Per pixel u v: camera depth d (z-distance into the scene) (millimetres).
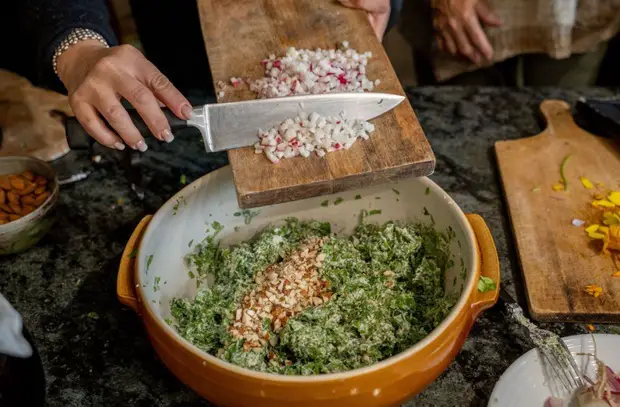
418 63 1781
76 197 1178
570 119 1263
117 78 883
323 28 1132
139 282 797
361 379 693
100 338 970
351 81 994
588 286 978
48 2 1048
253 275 927
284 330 837
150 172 1216
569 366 845
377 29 1240
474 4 1432
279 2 1189
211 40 1120
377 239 954
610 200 1098
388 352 836
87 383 917
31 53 1236
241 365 812
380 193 970
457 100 1351
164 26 1633
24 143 1215
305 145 898
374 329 841
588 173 1159
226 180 934
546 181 1149
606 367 845
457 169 1214
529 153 1200
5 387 687
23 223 1021
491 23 1478
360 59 1049
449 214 884
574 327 959
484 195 1167
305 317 851
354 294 874
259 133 910
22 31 1097
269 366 822
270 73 1036
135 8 1610
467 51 1531
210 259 966
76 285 1042
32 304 1017
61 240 1108
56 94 1260
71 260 1078
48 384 916
